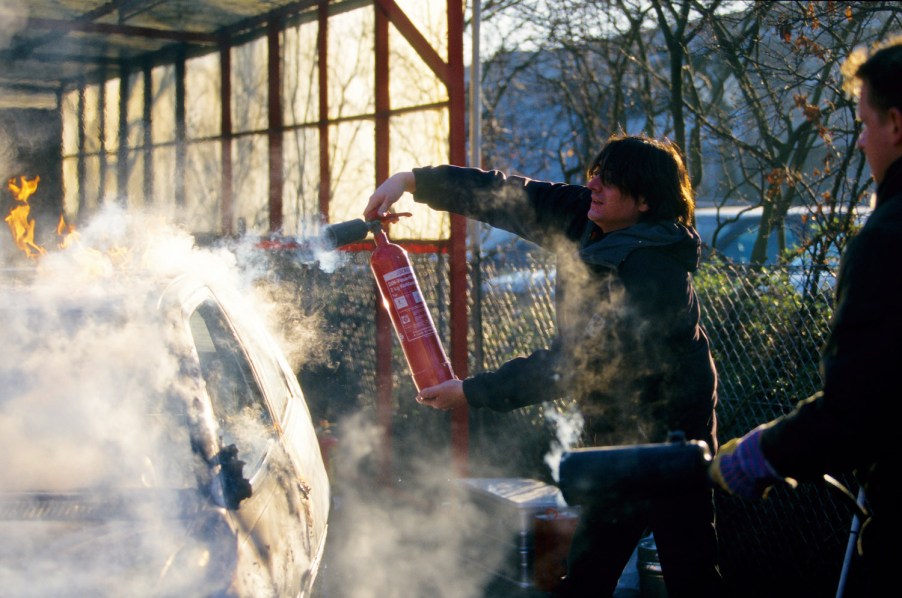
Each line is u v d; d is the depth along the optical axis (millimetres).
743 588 4676
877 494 1982
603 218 3109
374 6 6055
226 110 7910
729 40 7480
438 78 5539
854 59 2227
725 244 9977
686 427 3029
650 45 10758
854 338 1869
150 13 7352
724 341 5191
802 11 5863
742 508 4840
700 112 8984
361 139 6297
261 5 7031
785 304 4820
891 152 2006
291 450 3078
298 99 7016
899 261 1859
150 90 8836
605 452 2002
